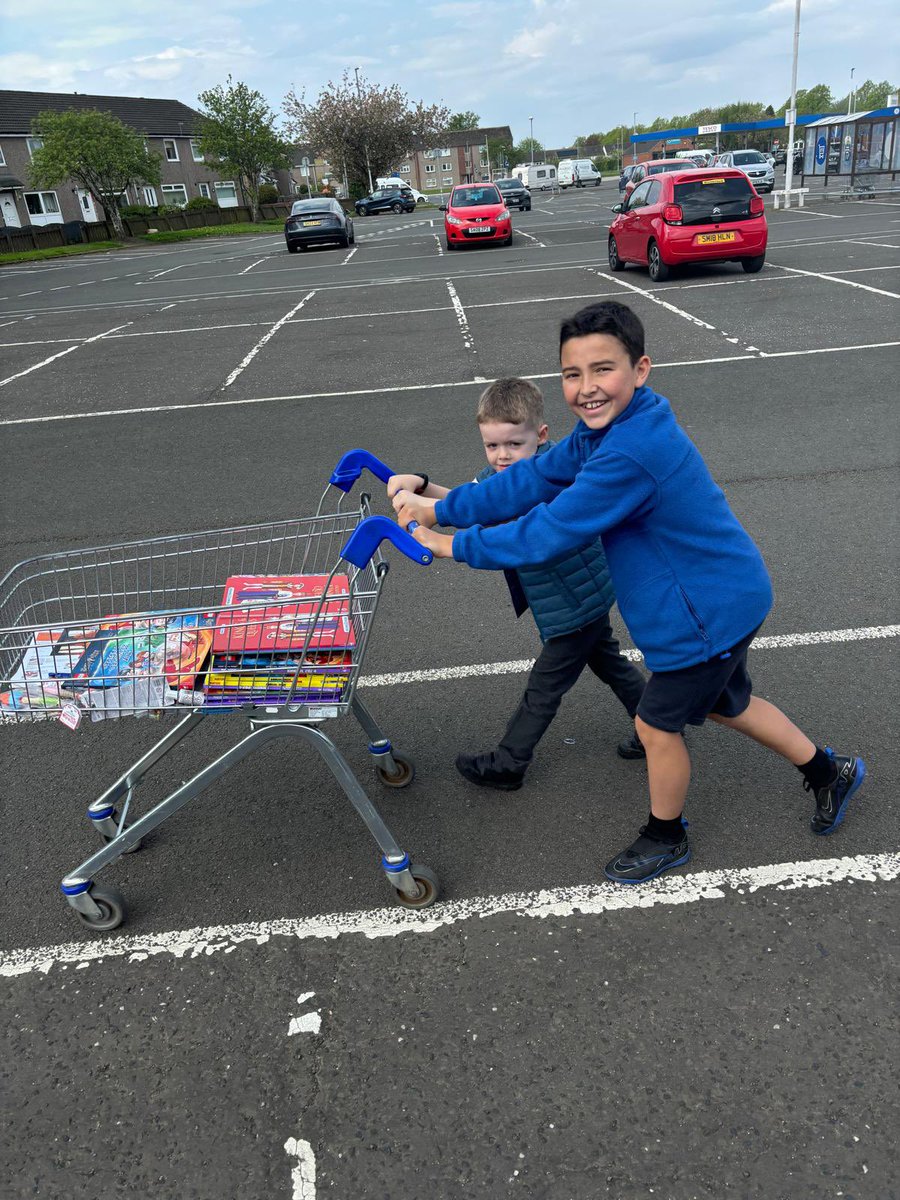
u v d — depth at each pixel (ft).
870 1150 6.72
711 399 26.81
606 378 7.56
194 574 17.16
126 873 10.32
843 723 11.78
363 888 9.79
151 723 13.25
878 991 8.00
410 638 15.06
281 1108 7.46
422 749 12.12
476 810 10.85
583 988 8.31
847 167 110.32
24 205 172.35
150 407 31.35
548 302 46.21
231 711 9.05
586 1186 6.66
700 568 8.05
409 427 26.55
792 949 8.52
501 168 371.97
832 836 9.91
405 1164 6.93
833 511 18.45
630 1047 7.69
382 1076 7.64
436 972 8.63
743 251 47.44
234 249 107.34
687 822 10.34
